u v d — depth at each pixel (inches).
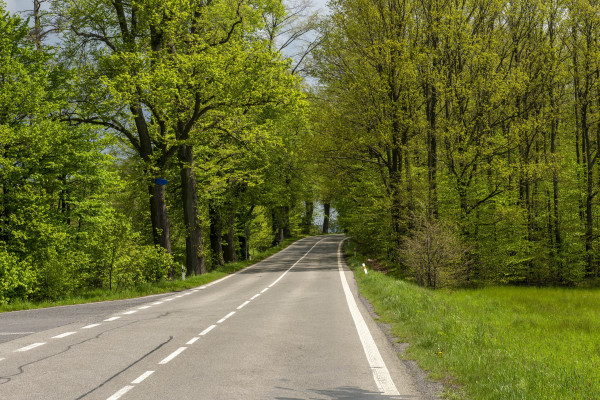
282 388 234.4
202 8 1090.1
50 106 933.2
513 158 1241.4
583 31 1190.9
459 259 983.6
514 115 1152.2
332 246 2500.0
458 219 1156.5
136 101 978.7
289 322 464.4
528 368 262.5
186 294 800.9
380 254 1674.5
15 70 911.0
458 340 343.3
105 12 1029.2
